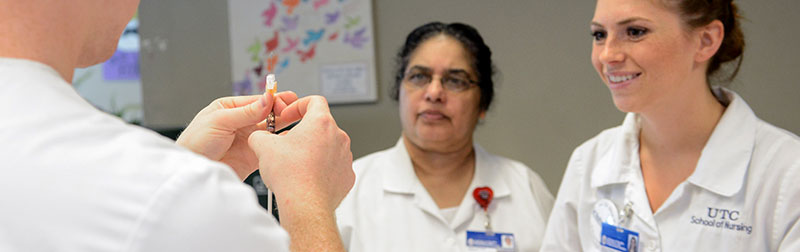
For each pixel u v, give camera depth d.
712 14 1.15
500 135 2.81
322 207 0.68
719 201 1.21
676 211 1.28
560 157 2.74
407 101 1.86
